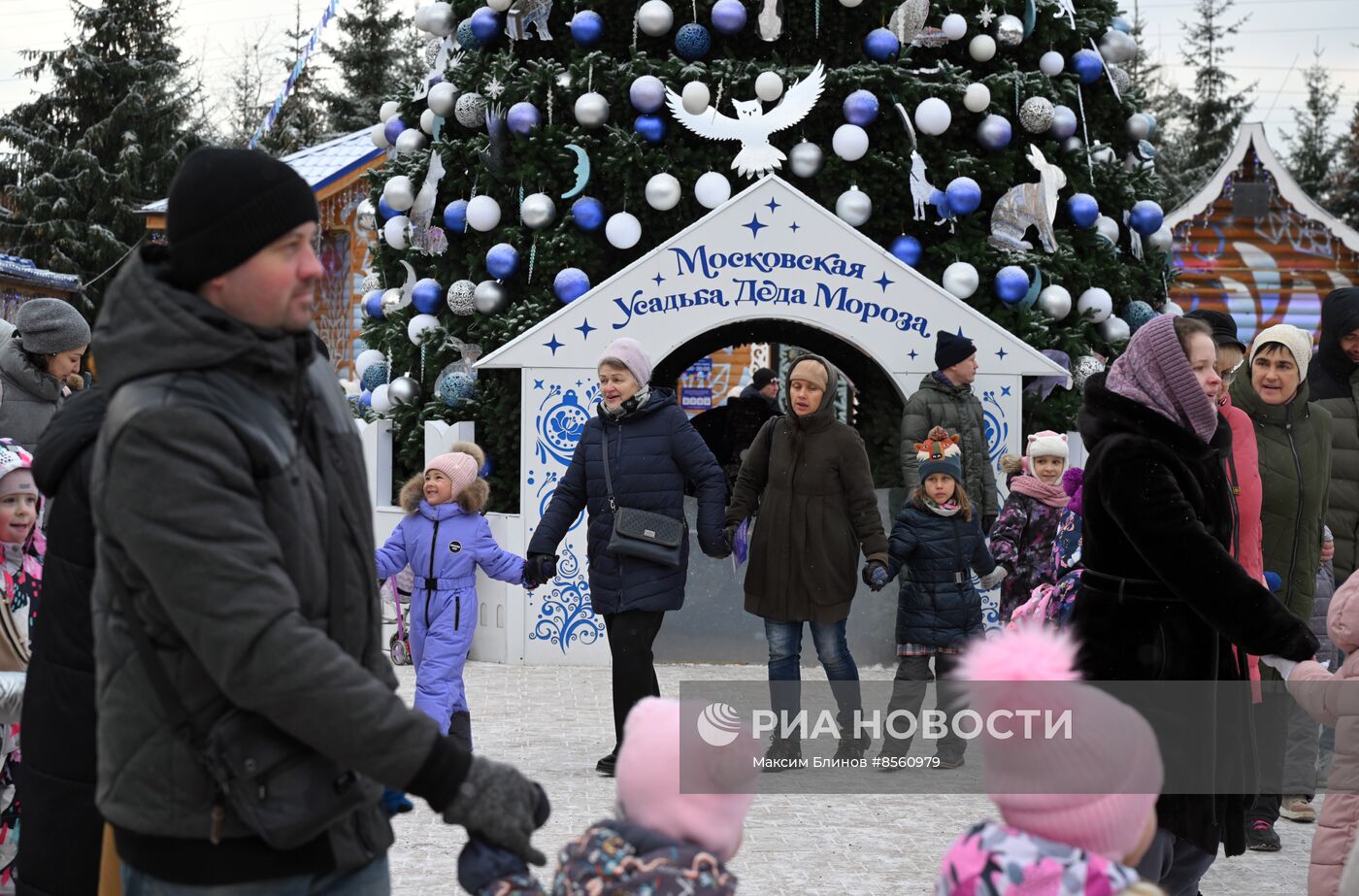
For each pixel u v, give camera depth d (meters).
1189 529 4.01
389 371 11.76
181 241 2.42
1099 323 11.24
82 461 3.25
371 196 12.41
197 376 2.37
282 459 2.42
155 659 2.35
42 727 3.21
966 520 7.39
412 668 10.09
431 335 10.98
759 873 5.41
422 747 2.35
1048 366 10.23
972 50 11.12
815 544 7.29
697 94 10.48
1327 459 6.29
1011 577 7.65
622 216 10.52
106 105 36.94
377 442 11.28
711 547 7.07
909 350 10.23
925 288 10.22
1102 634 4.22
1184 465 4.16
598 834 2.63
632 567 6.93
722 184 10.52
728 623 10.18
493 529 10.31
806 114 10.62
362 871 2.59
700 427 12.78
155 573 2.27
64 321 6.74
